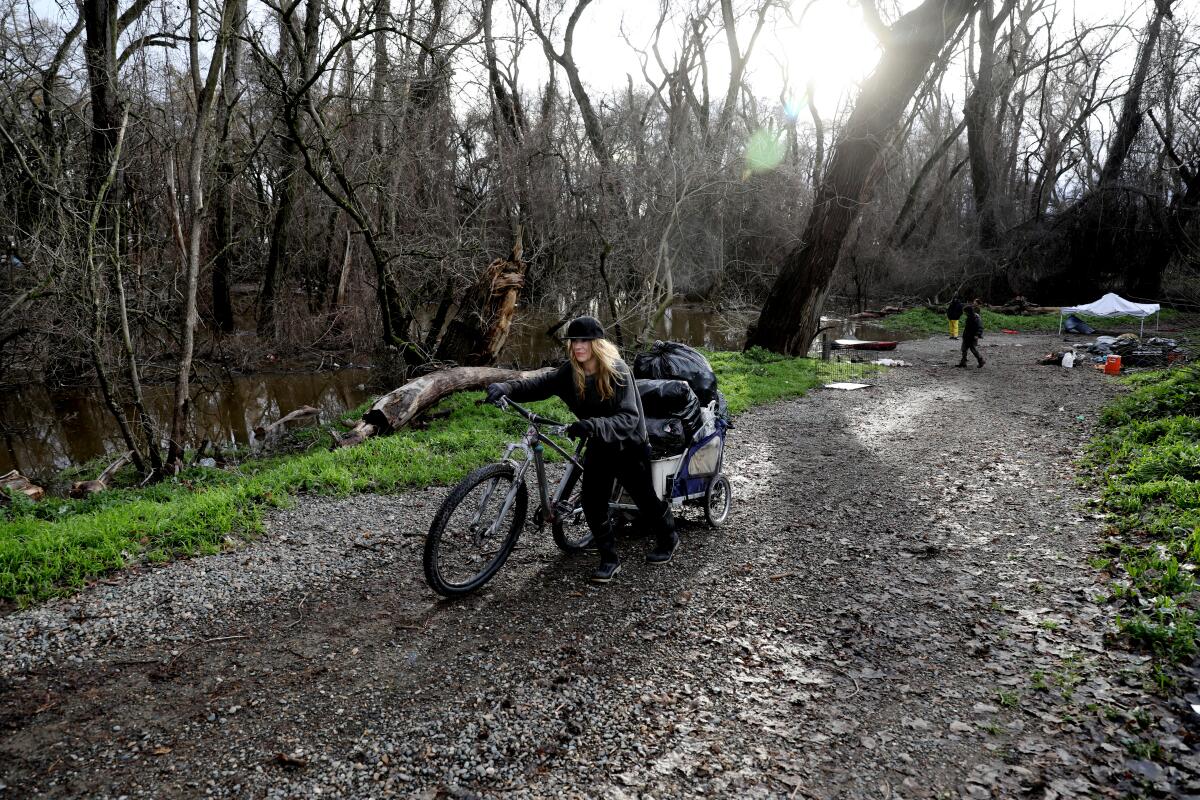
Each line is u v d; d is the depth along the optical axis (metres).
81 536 4.66
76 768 2.56
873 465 7.41
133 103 11.19
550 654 3.45
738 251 27.72
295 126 10.02
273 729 2.82
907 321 30.86
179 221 13.58
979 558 4.69
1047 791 2.47
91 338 8.09
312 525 5.31
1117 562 4.34
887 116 16.70
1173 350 16.44
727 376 14.20
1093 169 41.38
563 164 20.12
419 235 15.23
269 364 18.98
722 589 4.24
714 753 2.71
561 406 10.60
